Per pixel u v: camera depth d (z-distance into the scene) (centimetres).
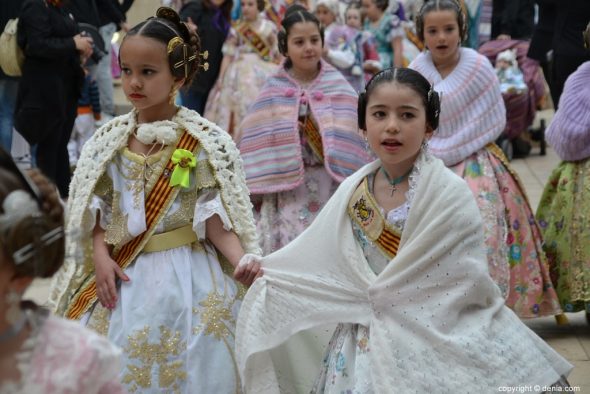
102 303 463
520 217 682
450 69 705
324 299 426
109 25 1261
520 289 679
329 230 428
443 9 695
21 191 266
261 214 725
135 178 473
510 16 1348
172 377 450
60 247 279
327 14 1183
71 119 998
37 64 945
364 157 724
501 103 693
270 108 731
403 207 417
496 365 395
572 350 636
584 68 684
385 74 422
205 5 1129
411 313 402
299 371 448
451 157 686
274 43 1138
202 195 476
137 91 471
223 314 462
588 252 675
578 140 670
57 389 272
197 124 484
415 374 394
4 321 270
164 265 467
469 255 407
